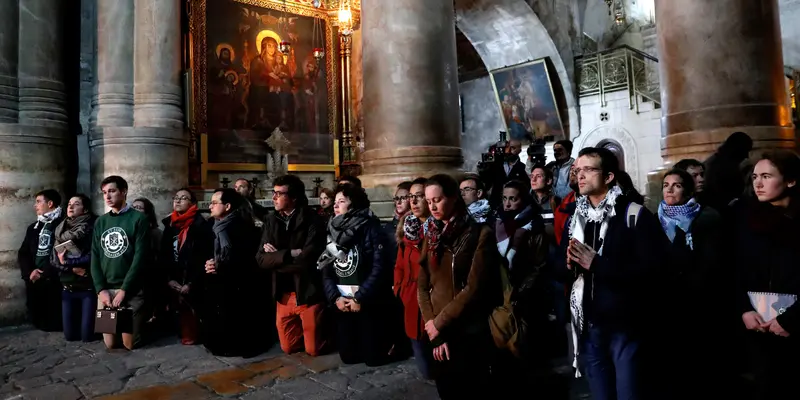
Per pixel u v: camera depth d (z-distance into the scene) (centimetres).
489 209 404
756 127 517
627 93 1402
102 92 670
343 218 428
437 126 607
